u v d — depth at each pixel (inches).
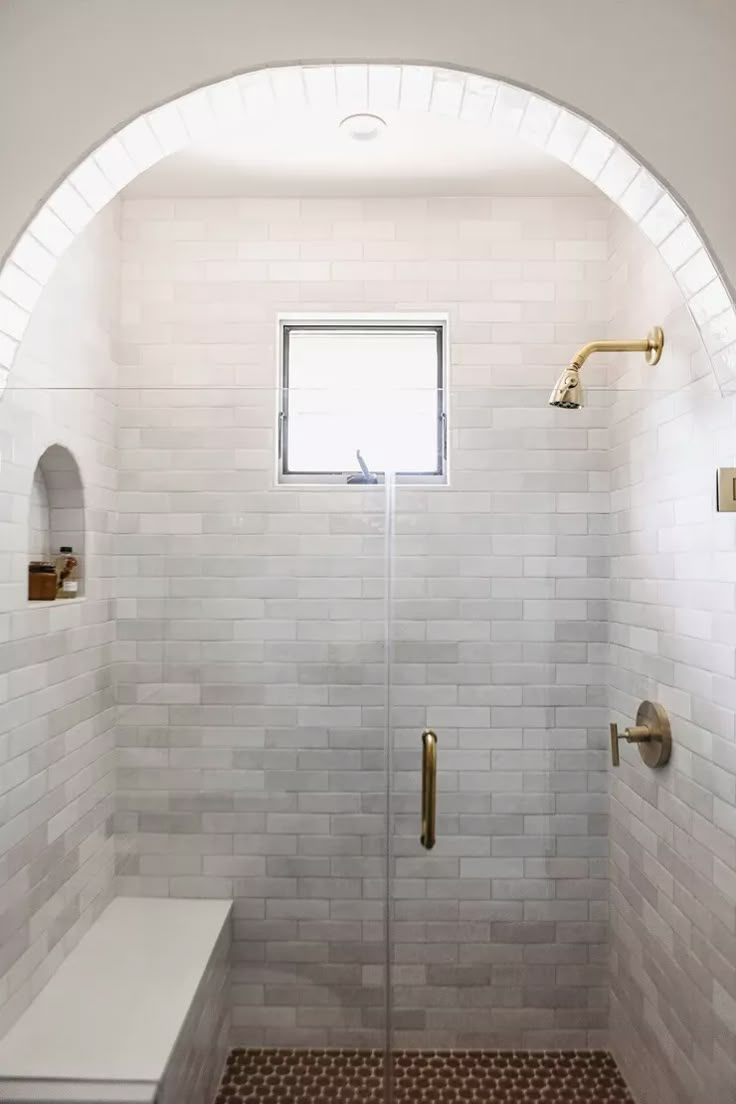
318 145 104.0
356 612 72.6
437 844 72.2
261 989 71.3
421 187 115.3
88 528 73.8
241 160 107.8
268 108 75.2
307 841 72.1
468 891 72.1
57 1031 68.0
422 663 72.6
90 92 70.7
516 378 116.3
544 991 71.7
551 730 72.6
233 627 72.8
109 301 112.6
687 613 72.5
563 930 72.1
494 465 73.4
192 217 118.1
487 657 72.6
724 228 70.1
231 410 73.4
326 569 72.8
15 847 72.4
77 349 100.7
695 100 70.4
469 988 71.7
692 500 73.6
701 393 73.5
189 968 70.1
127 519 73.6
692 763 72.1
